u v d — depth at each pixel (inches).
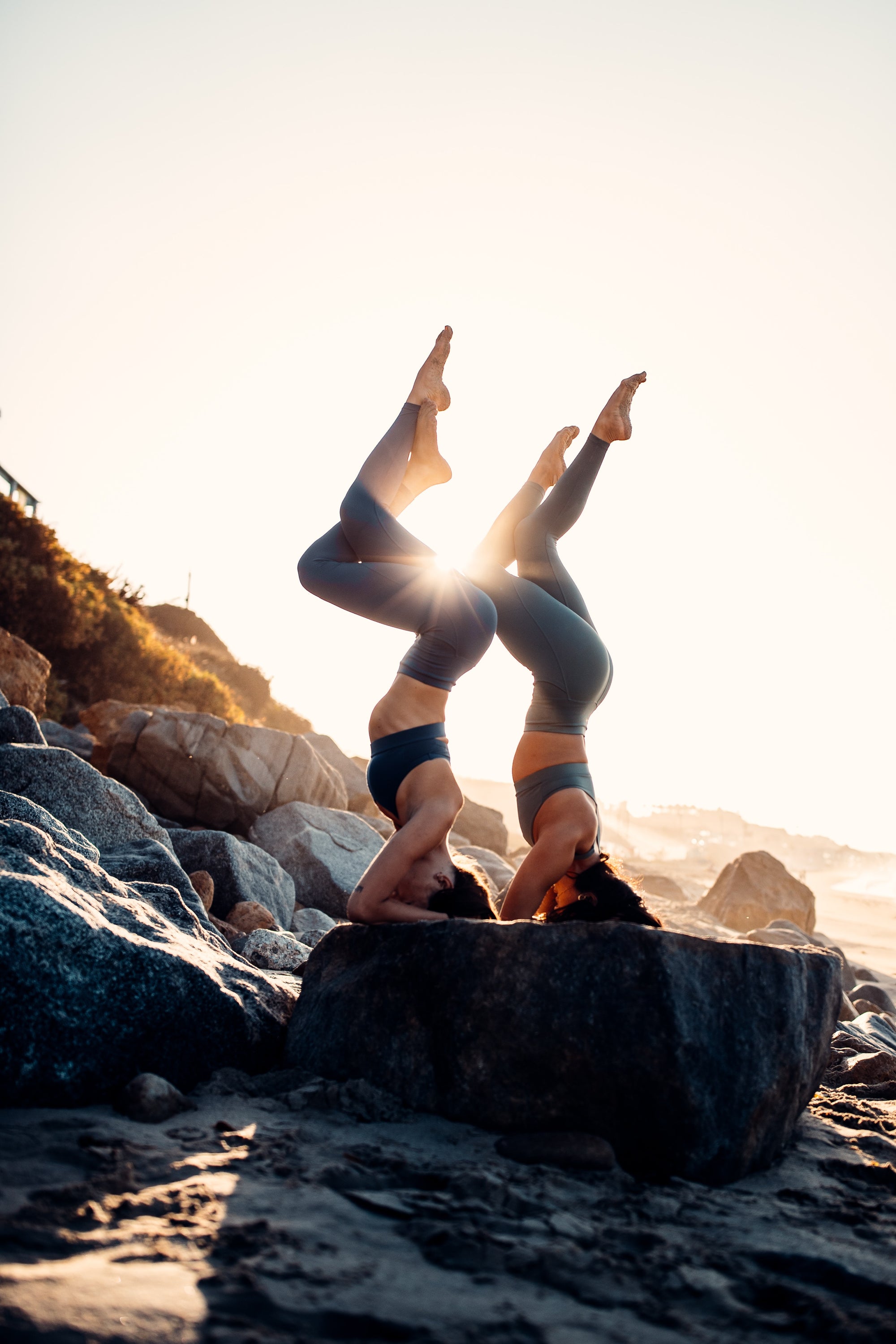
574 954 112.0
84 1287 64.4
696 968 111.6
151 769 389.1
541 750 163.0
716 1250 84.5
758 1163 111.5
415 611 148.8
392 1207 84.2
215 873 278.2
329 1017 125.2
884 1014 281.3
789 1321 70.4
